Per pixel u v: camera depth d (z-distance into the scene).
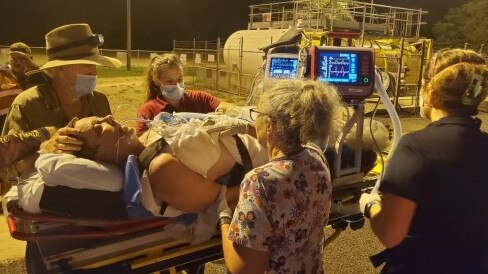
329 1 15.03
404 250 1.70
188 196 1.82
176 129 1.91
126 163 1.75
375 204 1.82
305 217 1.57
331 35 3.16
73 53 2.35
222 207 1.85
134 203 1.71
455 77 1.60
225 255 1.59
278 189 1.51
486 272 1.66
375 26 15.91
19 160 1.96
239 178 1.99
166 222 1.86
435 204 1.59
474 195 1.59
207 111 3.27
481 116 12.38
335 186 2.35
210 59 18.86
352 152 2.44
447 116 1.66
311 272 1.69
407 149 1.62
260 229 1.50
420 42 14.39
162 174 1.77
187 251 1.86
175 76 3.04
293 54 2.71
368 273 3.74
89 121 1.81
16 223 1.81
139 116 3.00
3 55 20.19
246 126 2.04
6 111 4.43
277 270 1.57
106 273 1.72
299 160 1.57
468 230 1.61
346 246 4.21
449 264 1.62
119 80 19.88
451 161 1.58
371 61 2.26
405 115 12.79
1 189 3.12
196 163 1.83
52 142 1.83
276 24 16.92
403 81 13.39
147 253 1.81
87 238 1.78
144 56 36.00
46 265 1.67
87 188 1.69
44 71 2.42
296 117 1.51
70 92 2.41
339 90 2.23
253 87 2.86
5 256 3.65
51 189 1.67
